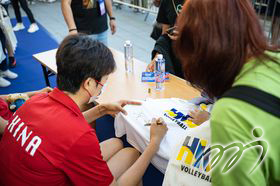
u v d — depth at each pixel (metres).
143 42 4.48
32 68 3.79
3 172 0.97
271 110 0.54
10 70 3.74
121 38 4.68
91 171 0.94
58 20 5.82
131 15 5.98
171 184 0.88
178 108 1.45
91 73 0.96
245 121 0.54
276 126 0.54
